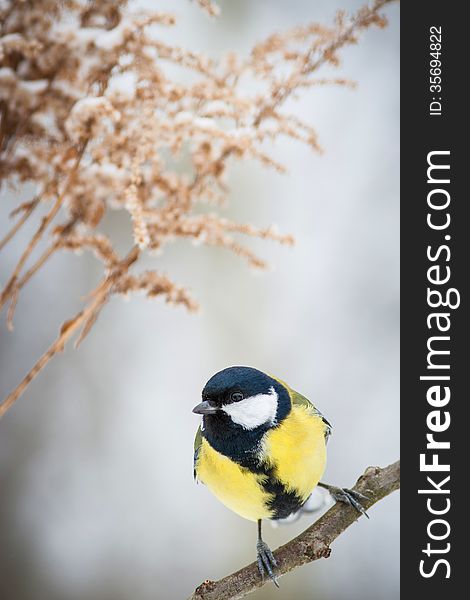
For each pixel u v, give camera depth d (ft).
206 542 38.58
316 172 43.57
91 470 38.37
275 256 42.37
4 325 38.60
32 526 37.04
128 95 16.87
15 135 17.26
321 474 21.03
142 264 39.93
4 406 17.28
